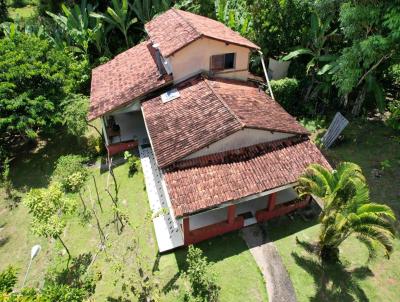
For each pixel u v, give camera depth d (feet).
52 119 66.90
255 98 61.05
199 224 51.49
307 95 75.77
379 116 71.56
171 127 54.19
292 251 47.50
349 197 39.04
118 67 76.84
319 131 69.05
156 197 57.77
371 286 42.32
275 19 75.05
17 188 65.72
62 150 74.33
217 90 58.75
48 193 47.65
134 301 43.65
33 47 76.95
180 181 46.32
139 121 74.43
